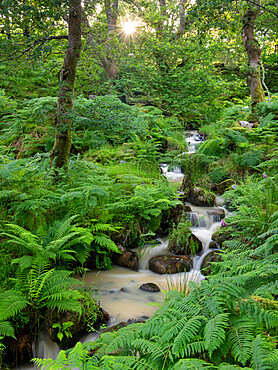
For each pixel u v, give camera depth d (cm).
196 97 1208
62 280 345
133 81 1243
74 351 201
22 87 1123
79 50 552
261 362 170
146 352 211
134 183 612
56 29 582
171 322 220
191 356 204
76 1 523
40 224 430
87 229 438
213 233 524
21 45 548
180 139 1020
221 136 865
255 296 253
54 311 328
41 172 533
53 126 874
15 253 409
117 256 481
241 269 303
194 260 478
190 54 1303
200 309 228
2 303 301
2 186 470
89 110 602
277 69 1708
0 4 471
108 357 198
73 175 567
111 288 414
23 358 307
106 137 891
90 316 330
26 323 319
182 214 558
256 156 716
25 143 855
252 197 471
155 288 406
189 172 741
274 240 323
